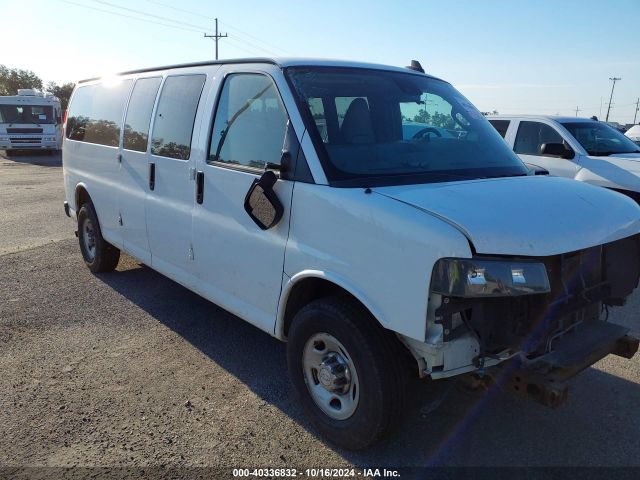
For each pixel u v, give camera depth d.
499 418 3.53
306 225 3.20
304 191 3.20
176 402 3.68
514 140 8.84
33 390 3.80
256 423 3.45
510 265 2.59
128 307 5.40
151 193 4.84
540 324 2.79
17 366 4.14
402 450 3.19
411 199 2.84
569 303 2.93
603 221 3.01
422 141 3.73
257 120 3.67
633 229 3.16
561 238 2.72
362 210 2.88
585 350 2.97
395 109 3.77
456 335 2.69
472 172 3.54
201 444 3.23
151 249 4.95
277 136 3.49
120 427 3.38
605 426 3.44
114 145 5.54
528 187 3.23
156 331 4.84
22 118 27.30
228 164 3.88
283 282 3.39
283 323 3.49
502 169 3.71
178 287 6.01
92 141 6.12
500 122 9.14
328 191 3.07
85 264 6.84
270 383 3.95
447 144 3.80
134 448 3.18
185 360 4.29
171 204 4.52
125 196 5.30
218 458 3.11
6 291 5.84
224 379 4.00
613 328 3.25
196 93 4.32
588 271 3.11
